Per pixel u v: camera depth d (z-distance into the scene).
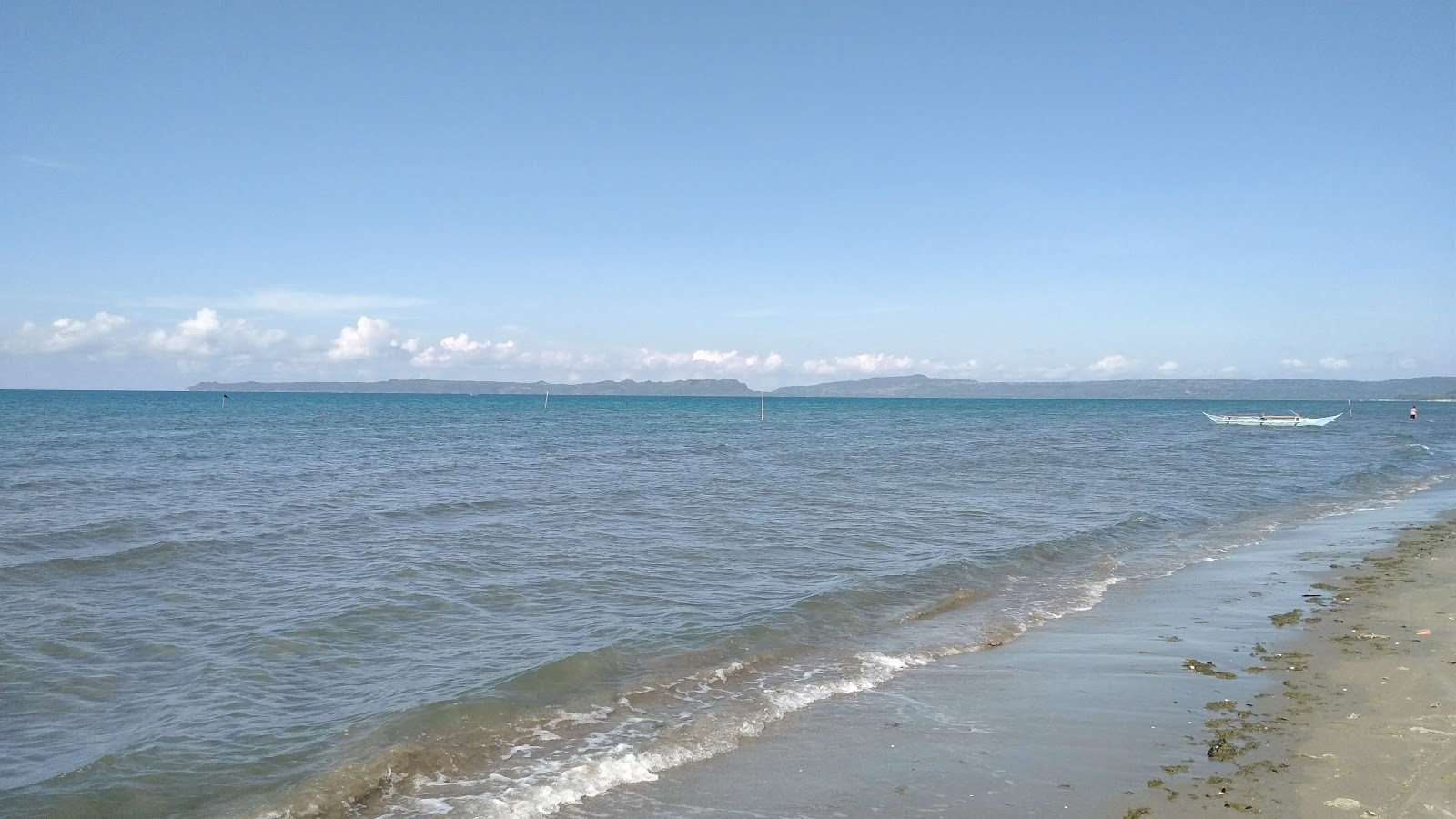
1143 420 106.06
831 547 17.86
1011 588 14.90
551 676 9.84
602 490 27.34
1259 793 6.74
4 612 12.50
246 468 33.84
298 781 7.34
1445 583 14.16
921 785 7.17
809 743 8.15
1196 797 6.73
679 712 9.01
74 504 23.00
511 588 14.08
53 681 9.80
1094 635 11.80
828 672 10.29
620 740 8.26
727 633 11.62
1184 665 10.23
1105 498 26.53
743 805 6.86
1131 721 8.49
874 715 8.86
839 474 33.38
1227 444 54.75
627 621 12.19
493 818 6.69
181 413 92.44
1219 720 8.40
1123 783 7.08
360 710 8.91
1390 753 7.33
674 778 7.39
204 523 20.22
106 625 11.93
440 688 9.46
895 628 12.36
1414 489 30.95
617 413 119.69
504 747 8.09
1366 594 13.58
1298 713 8.42
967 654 11.05
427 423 79.31
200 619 12.27
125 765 7.63
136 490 26.34
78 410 99.44
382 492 26.48
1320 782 6.87
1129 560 17.44
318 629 11.76
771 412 133.75
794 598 13.52
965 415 125.62
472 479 30.91
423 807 6.90
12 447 42.59
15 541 17.58
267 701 9.21
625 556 16.69
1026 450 48.56
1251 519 23.39
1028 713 8.80
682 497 25.86
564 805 6.89
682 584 14.45
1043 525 21.00
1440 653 10.14
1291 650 10.68
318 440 52.81
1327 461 41.66
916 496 26.45
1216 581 15.12
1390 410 183.38
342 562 15.98
